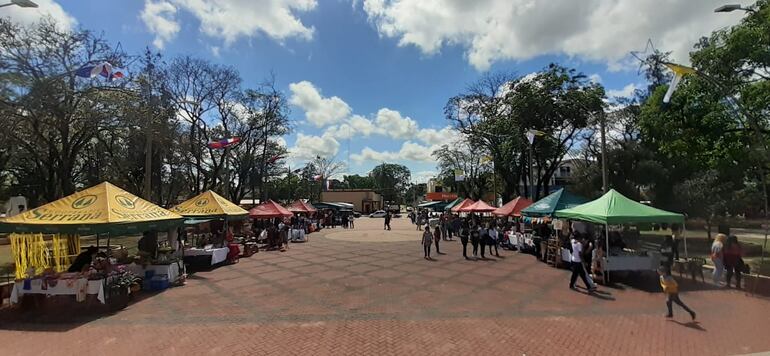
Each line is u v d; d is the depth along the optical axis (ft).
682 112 53.36
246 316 29.99
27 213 36.81
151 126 70.90
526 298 35.09
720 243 40.83
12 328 27.58
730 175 72.74
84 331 26.81
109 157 106.32
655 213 44.34
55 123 64.44
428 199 265.75
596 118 101.96
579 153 129.90
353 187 453.58
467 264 54.95
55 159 78.59
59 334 26.25
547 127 107.34
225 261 57.72
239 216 66.90
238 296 36.68
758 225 125.18
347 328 26.91
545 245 56.95
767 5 44.14
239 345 23.89
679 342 23.86
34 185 111.55
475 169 166.71
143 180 120.57
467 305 32.76
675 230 55.52
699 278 42.88
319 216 147.64
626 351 22.48
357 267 52.85
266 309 31.96
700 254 62.23
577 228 61.26
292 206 123.65
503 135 110.93
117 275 34.12
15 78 54.08
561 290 38.29
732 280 41.88
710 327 26.66
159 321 28.99
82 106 66.13
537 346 23.34
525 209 65.51
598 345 23.47
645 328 26.53
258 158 141.69
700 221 110.11
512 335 25.30
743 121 48.11
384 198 410.93
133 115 67.97
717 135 50.78
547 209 58.34
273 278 45.52
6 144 65.46
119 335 25.93
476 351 22.65
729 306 32.09
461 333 25.75
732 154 50.14
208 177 122.72
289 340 24.67
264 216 82.69
